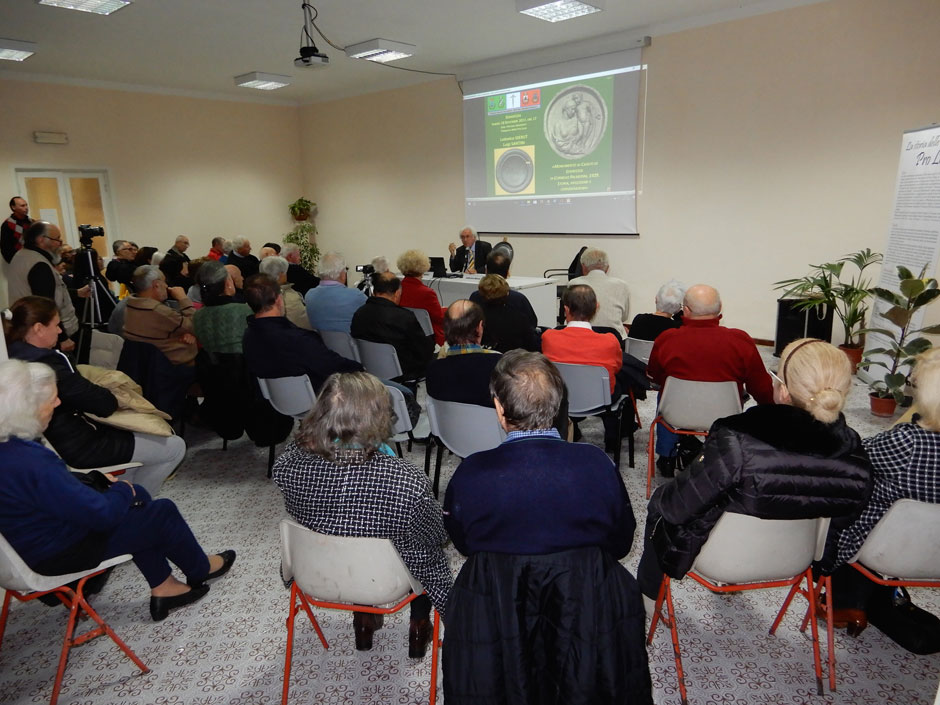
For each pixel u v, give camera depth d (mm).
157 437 2418
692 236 5902
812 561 1595
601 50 6078
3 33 5430
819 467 1358
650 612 1989
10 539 1546
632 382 2934
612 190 6363
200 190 8641
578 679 1106
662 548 1576
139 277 3125
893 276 4074
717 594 2113
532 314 3760
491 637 1127
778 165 5246
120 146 7797
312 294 3699
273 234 9586
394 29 5625
